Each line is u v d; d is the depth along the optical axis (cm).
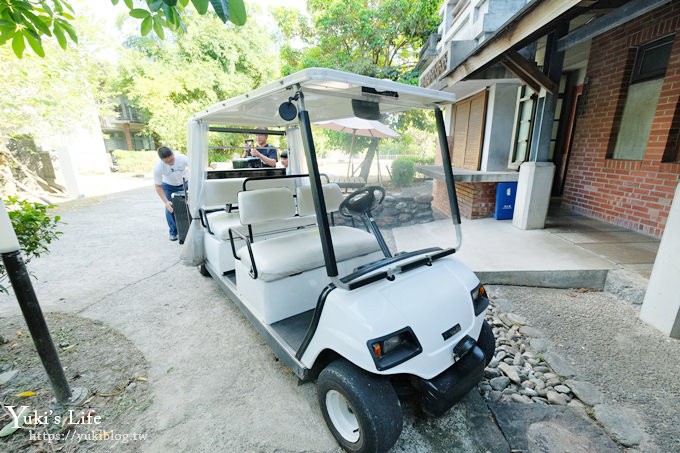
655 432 165
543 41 445
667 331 241
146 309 314
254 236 318
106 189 1127
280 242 252
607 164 447
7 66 584
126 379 217
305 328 214
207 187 368
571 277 314
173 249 495
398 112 203
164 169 505
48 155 977
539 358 226
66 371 224
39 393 205
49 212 750
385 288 159
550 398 190
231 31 1430
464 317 167
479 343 195
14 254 171
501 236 415
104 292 351
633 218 414
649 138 384
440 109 199
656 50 377
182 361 237
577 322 263
